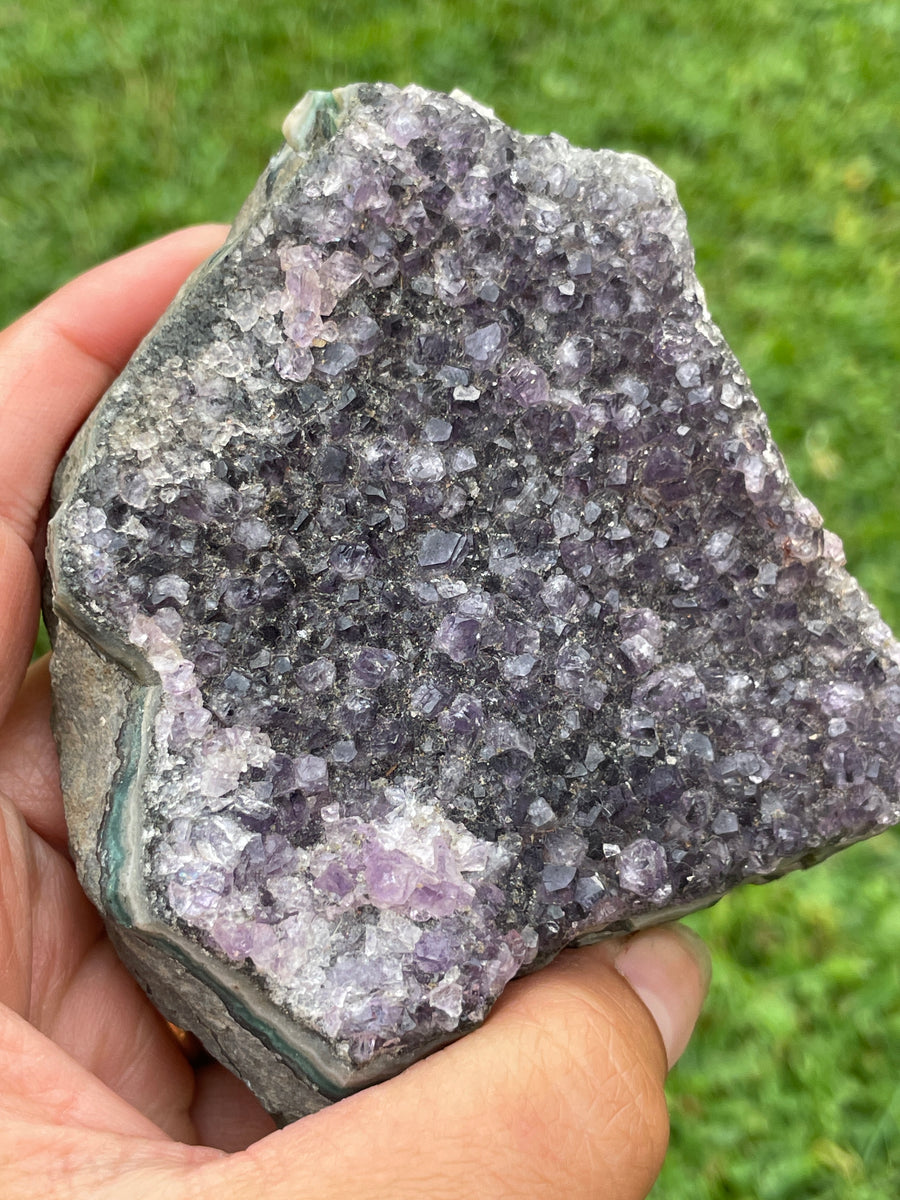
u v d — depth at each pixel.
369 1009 0.11
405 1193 0.10
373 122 0.12
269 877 0.11
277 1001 0.11
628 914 0.12
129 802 0.11
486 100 0.30
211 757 0.11
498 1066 0.10
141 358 0.12
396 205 0.12
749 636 0.13
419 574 0.12
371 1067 0.11
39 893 0.14
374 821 0.11
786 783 0.12
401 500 0.12
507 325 0.12
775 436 0.27
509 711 0.12
